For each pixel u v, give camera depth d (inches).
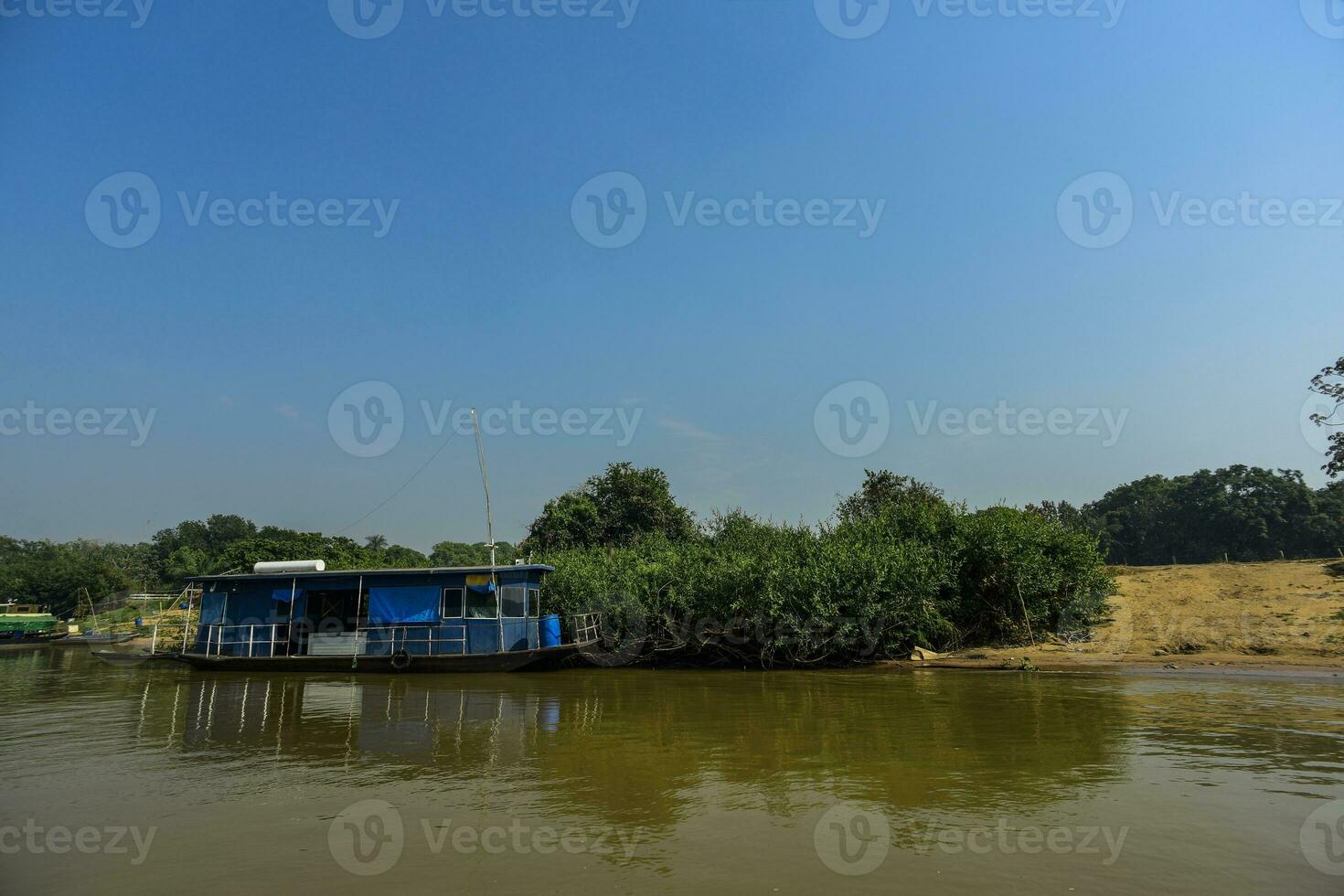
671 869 281.7
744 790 381.4
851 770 414.0
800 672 890.7
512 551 1769.2
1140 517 2733.8
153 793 401.7
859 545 975.6
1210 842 299.1
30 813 368.2
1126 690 673.0
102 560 3319.4
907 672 858.1
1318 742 462.3
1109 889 257.6
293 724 600.7
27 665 1207.6
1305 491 2428.6
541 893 261.9
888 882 265.1
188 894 269.4
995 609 988.6
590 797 375.9
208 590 1047.6
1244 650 863.1
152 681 912.9
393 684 842.8
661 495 1822.1
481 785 403.5
